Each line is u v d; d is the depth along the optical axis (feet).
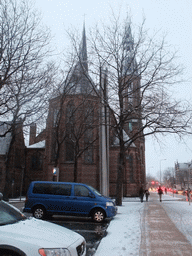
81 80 81.66
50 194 40.19
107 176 58.39
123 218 41.52
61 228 15.90
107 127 63.05
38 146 152.46
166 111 58.29
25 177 147.74
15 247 11.98
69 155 117.80
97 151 116.98
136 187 135.54
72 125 89.04
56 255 12.17
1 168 132.05
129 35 63.72
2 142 137.49
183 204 77.20
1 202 17.57
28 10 46.24
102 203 38.47
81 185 40.60
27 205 40.06
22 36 44.45
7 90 46.26
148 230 29.66
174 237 25.76
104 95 62.23
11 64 42.19
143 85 60.85
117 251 20.58
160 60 60.59
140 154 168.55
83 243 14.96
